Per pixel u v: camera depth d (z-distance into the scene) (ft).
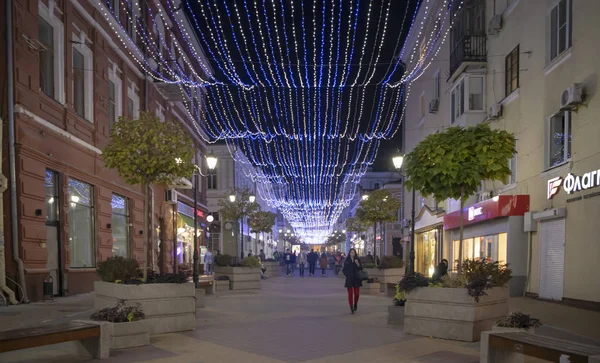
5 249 43.88
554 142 54.85
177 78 90.22
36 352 25.09
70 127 55.47
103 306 32.40
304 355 25.14
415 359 24.30
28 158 46.44
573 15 49.67
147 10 83.61
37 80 48.93
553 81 54.03
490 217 65.05
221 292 68.18
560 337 30.81
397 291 37.63
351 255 43.91
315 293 66.80
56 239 52.49
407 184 33.58
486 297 29.35
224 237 152.35
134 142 33.99
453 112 81.82
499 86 69.77
